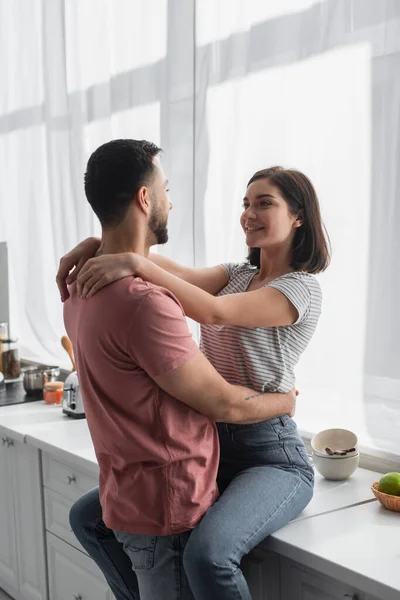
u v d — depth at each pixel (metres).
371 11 2.01
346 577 1.49
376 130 2.02
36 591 2.69
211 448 1.60
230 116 2.43
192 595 1.58
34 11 3.56
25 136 3.72
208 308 1.59
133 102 2.90
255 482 1.68
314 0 2.14
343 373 2.17
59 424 2.69
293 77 2.22
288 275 1.76
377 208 2.04
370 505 1.84
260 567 1.77
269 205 1.80
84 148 3.22
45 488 2.57
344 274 2.14
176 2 2.63
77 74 3.20
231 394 1.58
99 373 1.52
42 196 3.64
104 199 1.54
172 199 2.71
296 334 1.78
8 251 3.97
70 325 1.63
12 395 3.22
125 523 1.57
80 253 1.73
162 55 2.76
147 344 1.45
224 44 2.44
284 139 2.27
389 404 2.06
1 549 2.89
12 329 4.07
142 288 1.46
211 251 2.54
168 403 1.52
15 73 3.75
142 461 1.53
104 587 2.33
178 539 1.56
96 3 3.07
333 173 2.14
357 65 2.05
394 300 2.01
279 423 1.78
